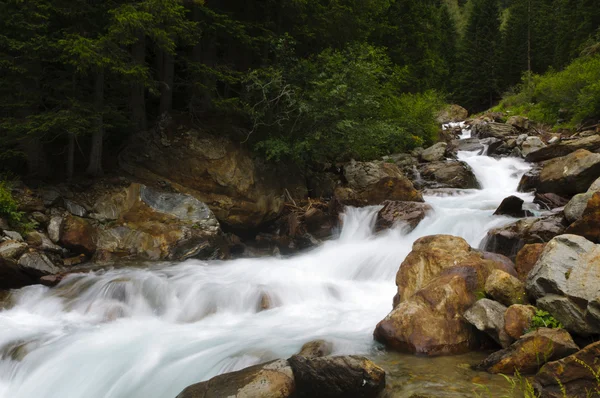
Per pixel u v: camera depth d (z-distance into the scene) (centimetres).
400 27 3130
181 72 1734
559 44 4778
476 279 673
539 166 1684
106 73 1259
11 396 622
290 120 1580
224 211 1396
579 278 550
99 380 615
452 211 1295
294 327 756
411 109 2477
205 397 493
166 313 875
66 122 1145
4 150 1253
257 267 1133
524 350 521
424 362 571
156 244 1198
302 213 1493
